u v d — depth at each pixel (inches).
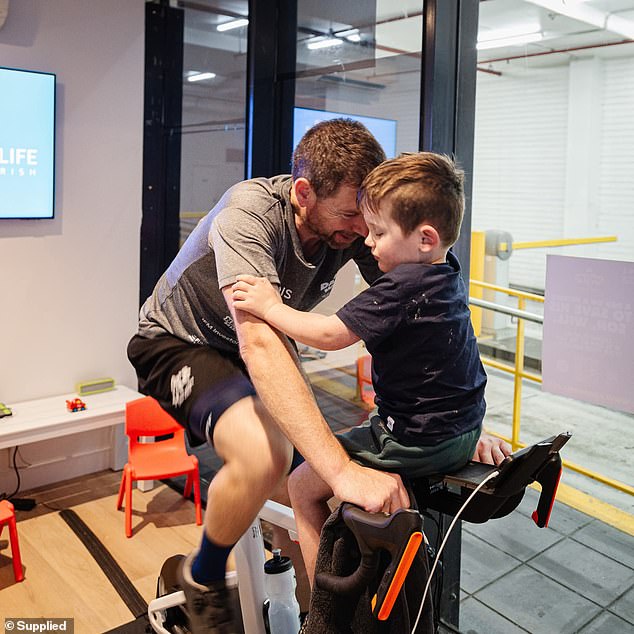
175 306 69.9
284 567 75.8
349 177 56.8
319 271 70.1
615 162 87.0
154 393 70.9
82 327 161.3
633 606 94.1
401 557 48.1
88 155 156.6
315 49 127.0
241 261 56.9
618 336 88.8
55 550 134.6
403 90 108.2
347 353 125.9
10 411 145.2
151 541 138.9
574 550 100.1
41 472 160.9
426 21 100.9
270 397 53.1
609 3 85.1
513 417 104.5
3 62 142.3
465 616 111.0
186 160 155.6
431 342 52.6
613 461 93.0
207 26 146.3
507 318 104.1
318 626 55.8
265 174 139.5
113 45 156.0
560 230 94.2
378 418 57.7
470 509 57.3
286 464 58.8
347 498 50.8
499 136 101.3
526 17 95.3
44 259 153.9
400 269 53.0
